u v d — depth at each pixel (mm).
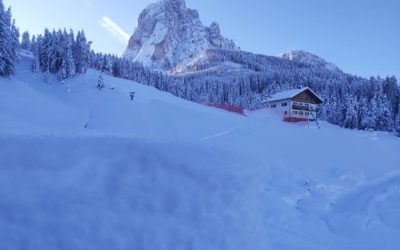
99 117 37875
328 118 82125
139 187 5953
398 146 35562
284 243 9266
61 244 5102
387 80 95312
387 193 15180
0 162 5316
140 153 6258
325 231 11375
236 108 75688
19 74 51312
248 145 29141
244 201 6555
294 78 139750
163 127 35906
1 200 5117
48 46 56250
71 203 5414
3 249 4816
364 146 32594
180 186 6230
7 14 42125
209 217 6129
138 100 48562
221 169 6750
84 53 60688
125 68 95375
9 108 29938
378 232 11398
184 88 109500
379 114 71062
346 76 183000
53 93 47938
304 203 13734
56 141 5852
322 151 28406
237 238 6090
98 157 5938
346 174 19734
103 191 5695
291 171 17234
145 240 5512
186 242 5723
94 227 5359
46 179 5449
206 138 32656
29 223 5113
